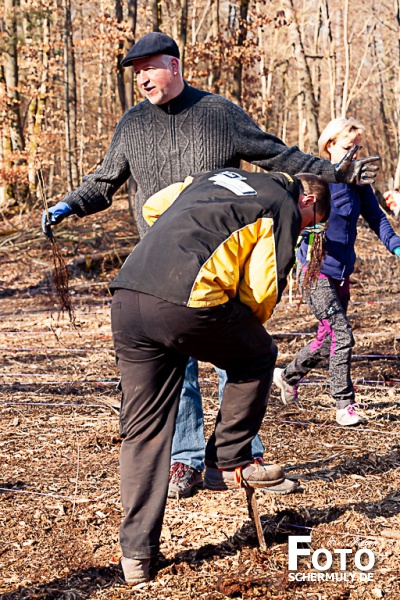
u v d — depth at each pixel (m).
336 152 4.34
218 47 18.31
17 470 3.91
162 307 2.59
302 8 25.45
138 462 2.79
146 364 2.75
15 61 20.31
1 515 3.37
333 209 4.38
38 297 10.79
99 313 9.30
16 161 19.64
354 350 6.63
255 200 2.68
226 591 2.70
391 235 4.47
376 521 3.24
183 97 3.35
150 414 2.79
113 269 12.82
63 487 3.68
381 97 36.12
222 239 2.60
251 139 3.36
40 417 4.85
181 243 2.60
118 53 17.94
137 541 2.76
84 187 3.67
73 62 23.08
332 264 4.41
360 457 4.00
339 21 32.38
